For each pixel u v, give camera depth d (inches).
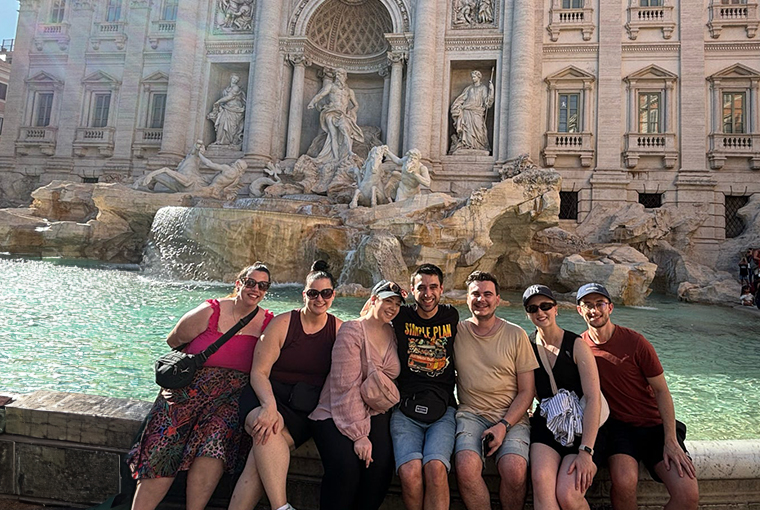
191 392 124.3
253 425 117.6
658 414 130.2
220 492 135.0
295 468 132.3
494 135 986.7
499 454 123.9
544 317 133.1
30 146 1192.8
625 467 121.8
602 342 135.5
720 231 930.1
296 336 132.2
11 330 290.8
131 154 1141.1
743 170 936.9
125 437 135.3
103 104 1191.6
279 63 1049.5
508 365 132.3
